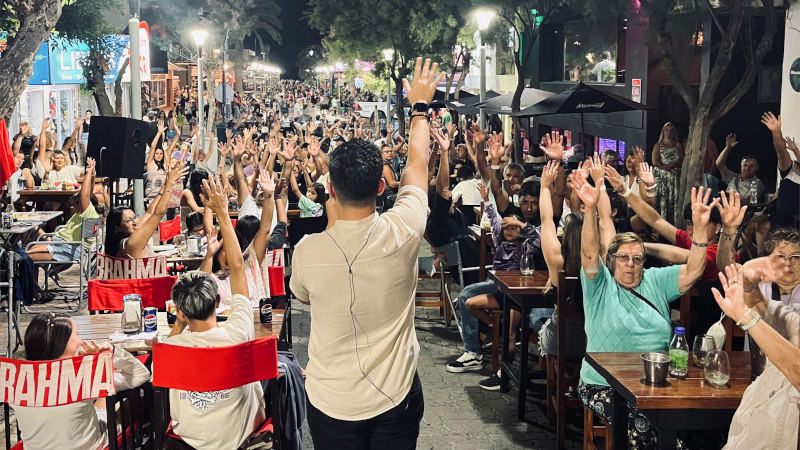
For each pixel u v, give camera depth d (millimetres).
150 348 6793
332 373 3918
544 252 7367
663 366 5324
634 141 23031
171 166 8758
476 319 9727
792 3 13398
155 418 5660
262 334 7105
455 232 11531
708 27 18422
